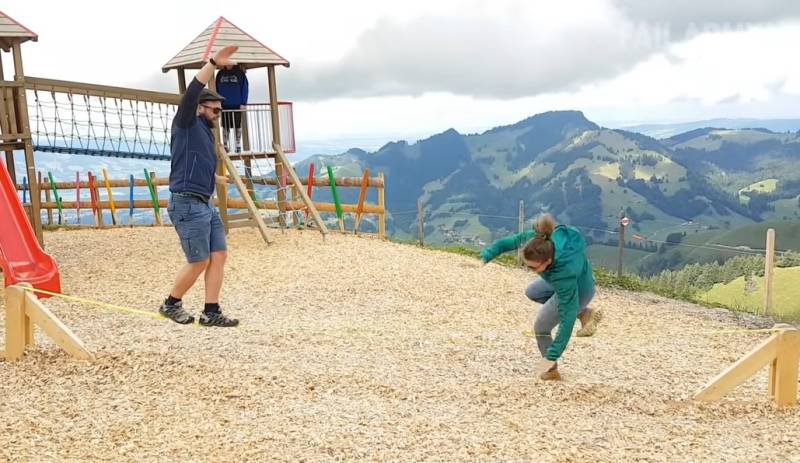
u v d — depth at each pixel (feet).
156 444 14.60
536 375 20.57
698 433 16.20
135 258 41.73
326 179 54.54
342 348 23.49
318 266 39.88
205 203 21.76
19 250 31.40
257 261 41.06
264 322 27.61
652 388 20.43
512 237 19.77
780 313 38.73
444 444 14.87
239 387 18.26
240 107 50.57
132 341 22.59
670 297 41.63
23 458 13.66
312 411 16.67
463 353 23.67
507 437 15.39
